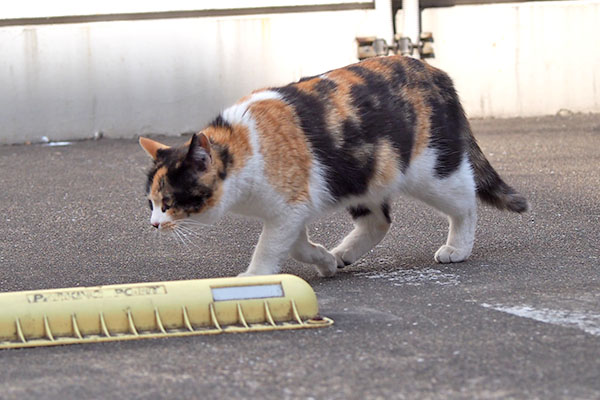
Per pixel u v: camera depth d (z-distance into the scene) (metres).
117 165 11.09
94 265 6.63
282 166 5.70
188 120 13.30
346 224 7.82
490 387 3.75
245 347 4.39
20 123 13.11
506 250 6.66
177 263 6.64
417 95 6.23
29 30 12.92
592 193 8.59
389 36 13.18
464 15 13.28
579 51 13.36
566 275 5.81
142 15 13.01
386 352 4.24
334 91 5.99
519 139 11.85
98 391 3.81
